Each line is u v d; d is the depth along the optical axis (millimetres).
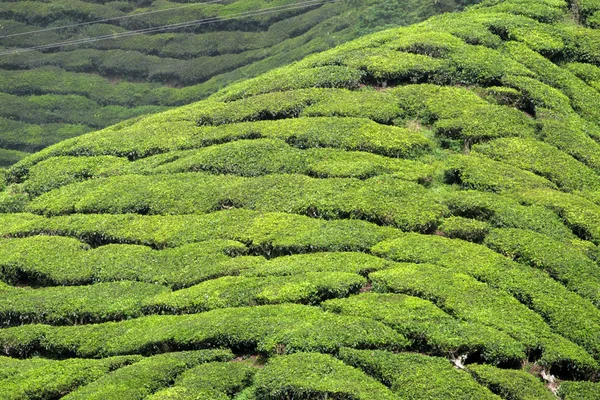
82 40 108875
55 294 35281
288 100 46906
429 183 39062
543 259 32562
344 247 34594
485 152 40219
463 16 55562
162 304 33031
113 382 27734
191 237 37719
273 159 42062
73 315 33781
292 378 26547
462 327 28484
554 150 40219
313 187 39000
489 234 34531
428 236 34625
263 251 36062
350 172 39500
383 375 26750
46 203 44281
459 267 32156
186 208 40281
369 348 28234
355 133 42438
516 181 37781
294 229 36250
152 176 43750
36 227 41656
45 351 32531
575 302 30203
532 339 28094
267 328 29547
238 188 40469
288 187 39531
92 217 41438
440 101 44094
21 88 97625
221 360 29109
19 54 106562
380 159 40438
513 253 33188
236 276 33875
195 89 95312
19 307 34562
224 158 43094
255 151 42969
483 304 29797
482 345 27625
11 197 46000
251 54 99938
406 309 29750
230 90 53969
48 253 38812
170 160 45438
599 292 30969
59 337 32281
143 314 33375
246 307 31359
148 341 30344
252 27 106938
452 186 38844
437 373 26406
